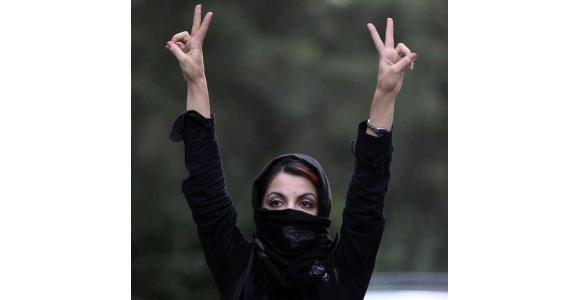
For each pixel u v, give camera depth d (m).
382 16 61.31
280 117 55.78
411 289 20.41
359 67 58.22
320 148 58.97
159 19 51.69
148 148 45.75
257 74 53.22
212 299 40.22
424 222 66.38
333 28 60.97
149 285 40.25
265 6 57.28
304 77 55.69
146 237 41.75
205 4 52.38
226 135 54.03
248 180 50.41
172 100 49.09
